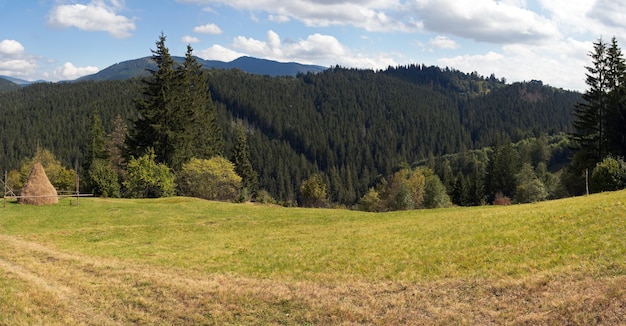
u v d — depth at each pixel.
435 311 14.34
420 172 125.62
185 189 65.31
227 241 28.66
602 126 59.22
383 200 108.25
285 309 15.34
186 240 29.48
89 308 15.49
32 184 41.97
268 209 45.97
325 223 36.81
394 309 14.80
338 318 14.49
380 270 19.12
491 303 14.41
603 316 11.95
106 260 22.45
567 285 14.38
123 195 61.84
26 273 18.94
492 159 118.31
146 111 67.56
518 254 18.72
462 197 104.12
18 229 32.22
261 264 21.56
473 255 19.58
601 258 16.08
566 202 30.48
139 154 68.56
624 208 22.69
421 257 20.41
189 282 18.19
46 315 14.49
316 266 20.56
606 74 58.44
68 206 42.09
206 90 81.88
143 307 15.71
